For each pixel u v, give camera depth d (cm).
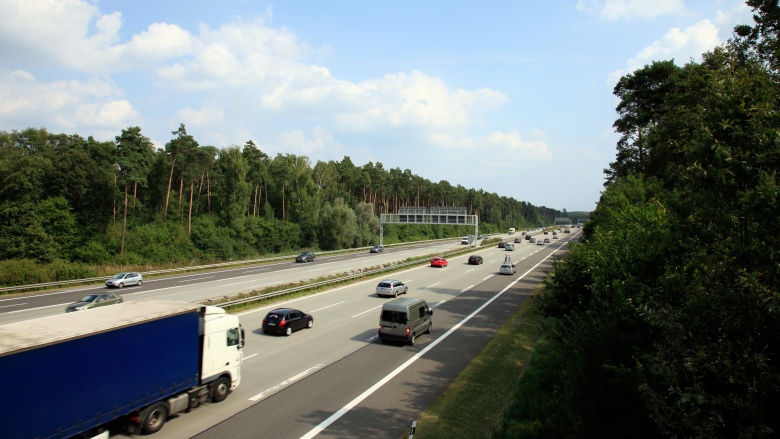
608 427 847
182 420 1316
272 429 1270
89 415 1055
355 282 4291
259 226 7956
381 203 13312
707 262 610
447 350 2111
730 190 608
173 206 7256
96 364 1077
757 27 1845
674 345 623
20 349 928
